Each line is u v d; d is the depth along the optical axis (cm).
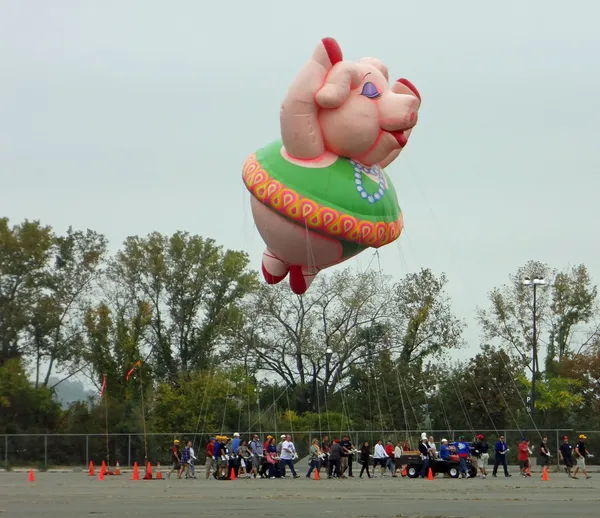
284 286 6475
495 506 2042
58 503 2178
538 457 5178
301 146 2656
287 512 1847
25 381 6431
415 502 2194
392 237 2750
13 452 5384
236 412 6278
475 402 6406
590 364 6781
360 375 6481
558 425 6538
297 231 2650
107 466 5381
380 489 2880
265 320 6594
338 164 2691
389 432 5562
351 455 4075
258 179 2697
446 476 4006
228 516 1734
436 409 6544
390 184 2852
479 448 3984
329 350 6128
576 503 2155
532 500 2266
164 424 6228
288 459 3953
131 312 6956
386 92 2681
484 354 6594
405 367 6431
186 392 6372
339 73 2619
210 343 6906
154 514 1791
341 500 2292
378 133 2667
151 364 6994
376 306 6475
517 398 6481
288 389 6800
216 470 3934
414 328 6525
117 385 6694
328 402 6681
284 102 2653
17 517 1711
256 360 6725
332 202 2625
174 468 4028
